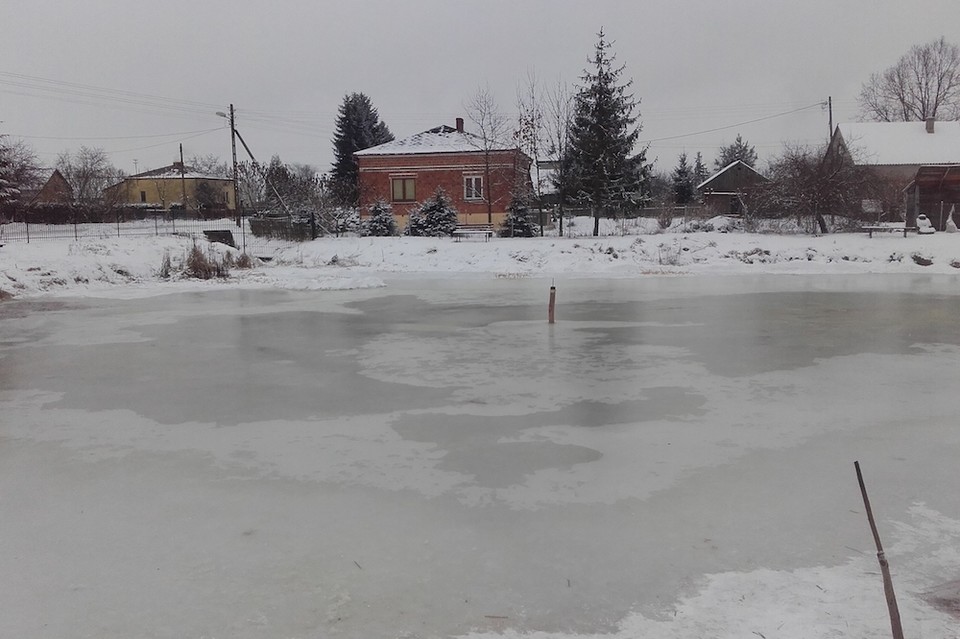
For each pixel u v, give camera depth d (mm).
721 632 3738
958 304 16547
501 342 12398
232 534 5023
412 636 3752
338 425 7648
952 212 33250
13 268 22141
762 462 6375
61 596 4215
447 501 5562
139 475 6230
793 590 4168
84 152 79438
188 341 12883
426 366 10516
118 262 24516
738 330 13344
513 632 3773
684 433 7238
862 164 34094
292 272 26188
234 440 7184
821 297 18016
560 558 4605
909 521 5121
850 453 6602
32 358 11500
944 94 66938
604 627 3809
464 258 27141
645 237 29562
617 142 33625
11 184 45344
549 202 47531
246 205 54781
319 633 3789
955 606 3967
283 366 10656
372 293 20125
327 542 4879
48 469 6410
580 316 15305
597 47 33188
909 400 8430
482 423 7645
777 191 31844
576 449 6770
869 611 3922
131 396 9008
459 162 41125
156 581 4375
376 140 68562
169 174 75062
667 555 4629
